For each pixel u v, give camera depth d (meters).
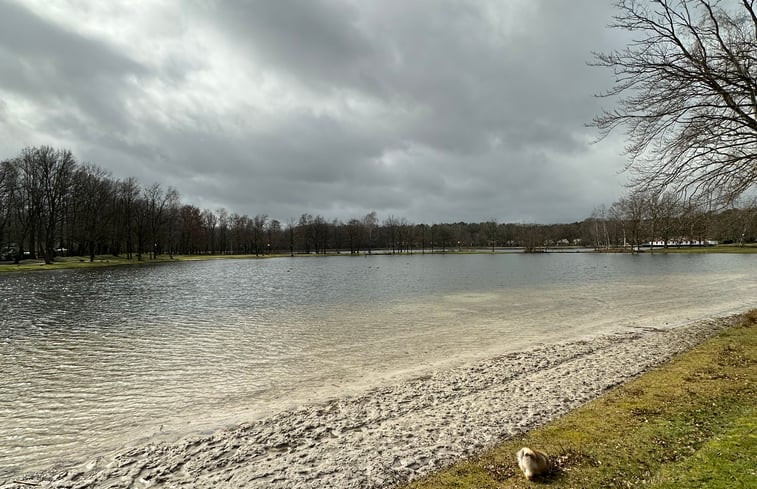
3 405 9.80
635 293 28.44
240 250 134.00
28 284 39.53
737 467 5.03
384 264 81.38
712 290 28.77
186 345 15.54
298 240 139.62
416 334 16.88
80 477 6.56
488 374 11.20
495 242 161.00
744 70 9.52
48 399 10.18
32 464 7.07
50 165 64.38
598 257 87.38
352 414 8.73
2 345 15.78
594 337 15.42
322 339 16.27
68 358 13.86
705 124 9.92
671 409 7.24
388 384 10.77
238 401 9.92
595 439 6.38
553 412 8.08
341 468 6.33
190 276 51.66
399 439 7.30
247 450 7.22
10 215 62.38
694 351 11.60
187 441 7.71
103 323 20.23
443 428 7.66
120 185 81.62
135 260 80.25
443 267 67.06
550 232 150.50
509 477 5.50
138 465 6.84
